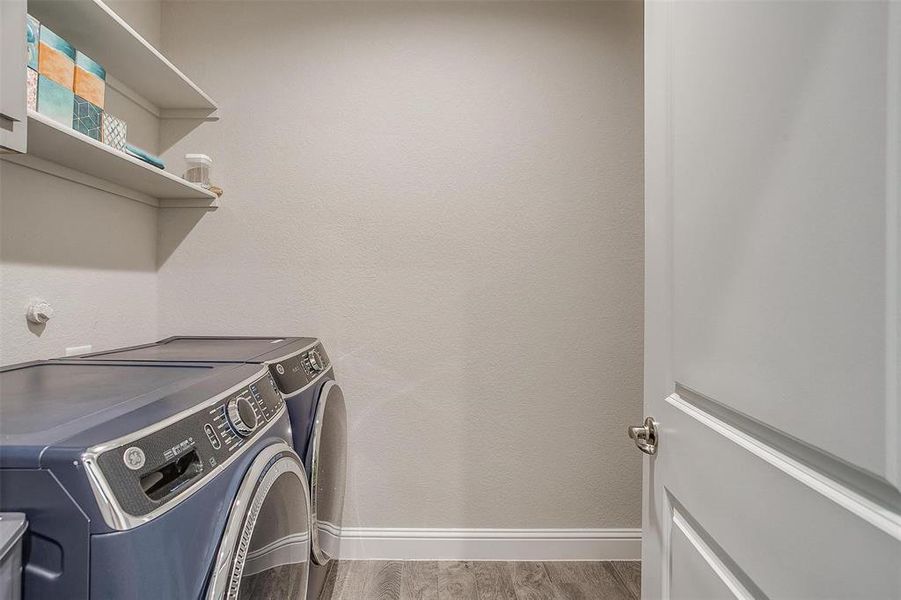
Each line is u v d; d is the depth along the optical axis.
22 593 0.57
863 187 0.42
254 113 2.10
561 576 1.98
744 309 0.60
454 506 2.13
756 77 0.58
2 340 1.31
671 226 0.84
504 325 2.14
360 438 2.13
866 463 0.41
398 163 2.13
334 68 2.12
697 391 0.73
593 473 2.15
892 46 0.39
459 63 2.14
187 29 2.09
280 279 2.11
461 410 2.14
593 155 2.15
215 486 0.78
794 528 0.51
